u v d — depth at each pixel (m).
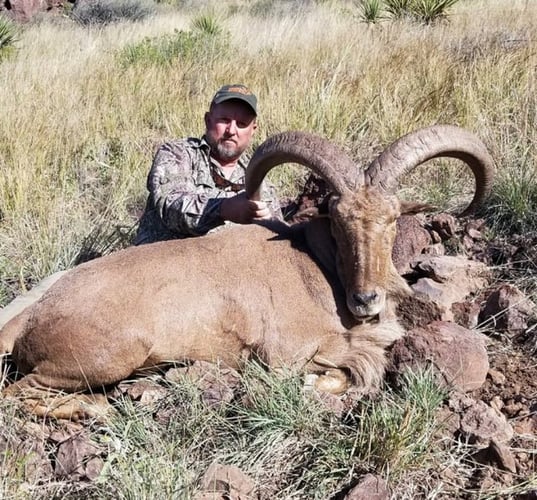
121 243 2.66
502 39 4.42
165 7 12.14
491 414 1.59
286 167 3.05
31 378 1.74
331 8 8.48
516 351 1.94
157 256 1.81
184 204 2.10
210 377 1.75
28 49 6.86
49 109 4.01
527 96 3.32
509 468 1.48
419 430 1.54
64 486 1.47
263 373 1.72
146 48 5.47
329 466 1.49
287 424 1.59
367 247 1.70
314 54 4.62
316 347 1.81
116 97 4.39
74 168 3.38
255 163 1.87
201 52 5.31
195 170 2.28
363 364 1.80
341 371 1.82
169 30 7.92
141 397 1.72
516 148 2.94
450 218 2.38
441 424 1.57
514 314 1.99
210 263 1.82
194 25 7.29
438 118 3.38
